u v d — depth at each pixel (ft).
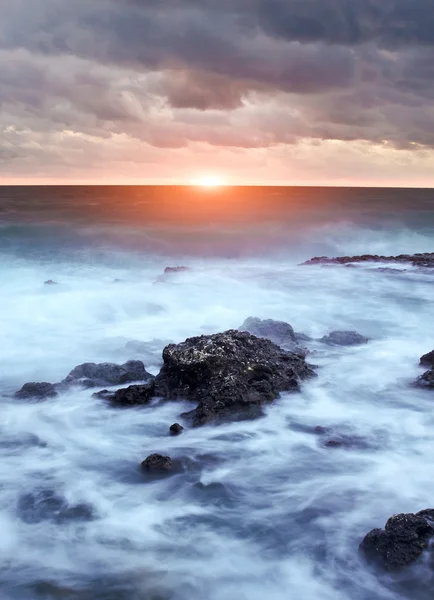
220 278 78.48
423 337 49.24
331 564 19.54
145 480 25.70
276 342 42.88
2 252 124.16
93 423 31.65
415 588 17.89
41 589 18.44
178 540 21.20
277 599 17.97
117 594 18.22
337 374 38.09
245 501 23.80
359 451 27.76
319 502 23.44
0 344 49.55
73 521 22.50
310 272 82.28
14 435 30.42
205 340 35.78
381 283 73.26
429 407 32.73
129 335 51.67
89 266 109.50
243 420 31.04
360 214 215.72
